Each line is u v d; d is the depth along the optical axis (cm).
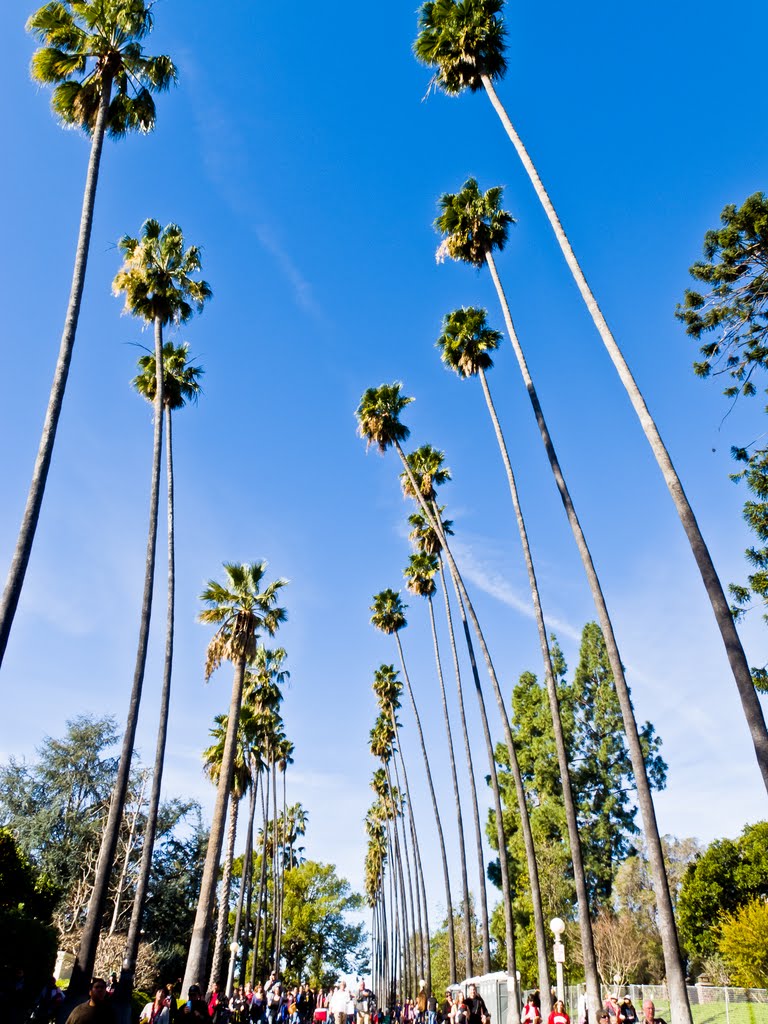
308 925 7100
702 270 1916
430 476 3581
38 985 2178
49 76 1647
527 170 1584
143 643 1886
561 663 5247
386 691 5362
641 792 1336
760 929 3194
